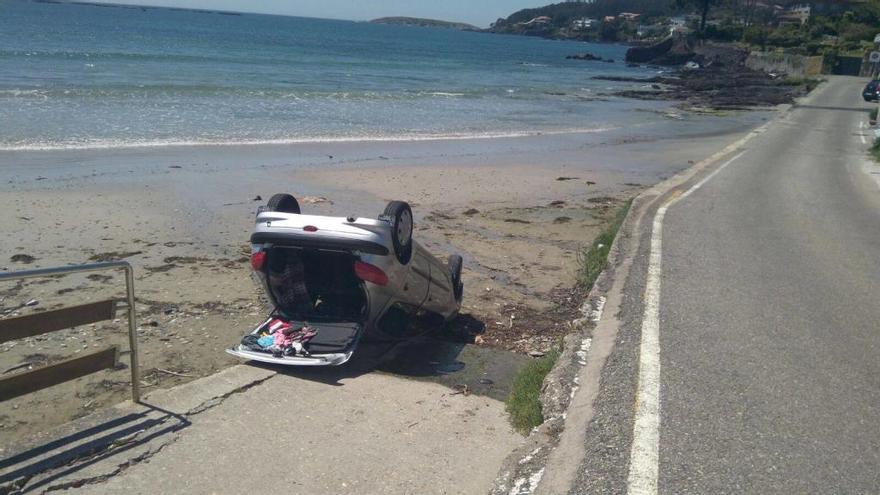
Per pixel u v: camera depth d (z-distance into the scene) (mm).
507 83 54625
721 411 4633
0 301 7359
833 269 8656
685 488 3707
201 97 27188
